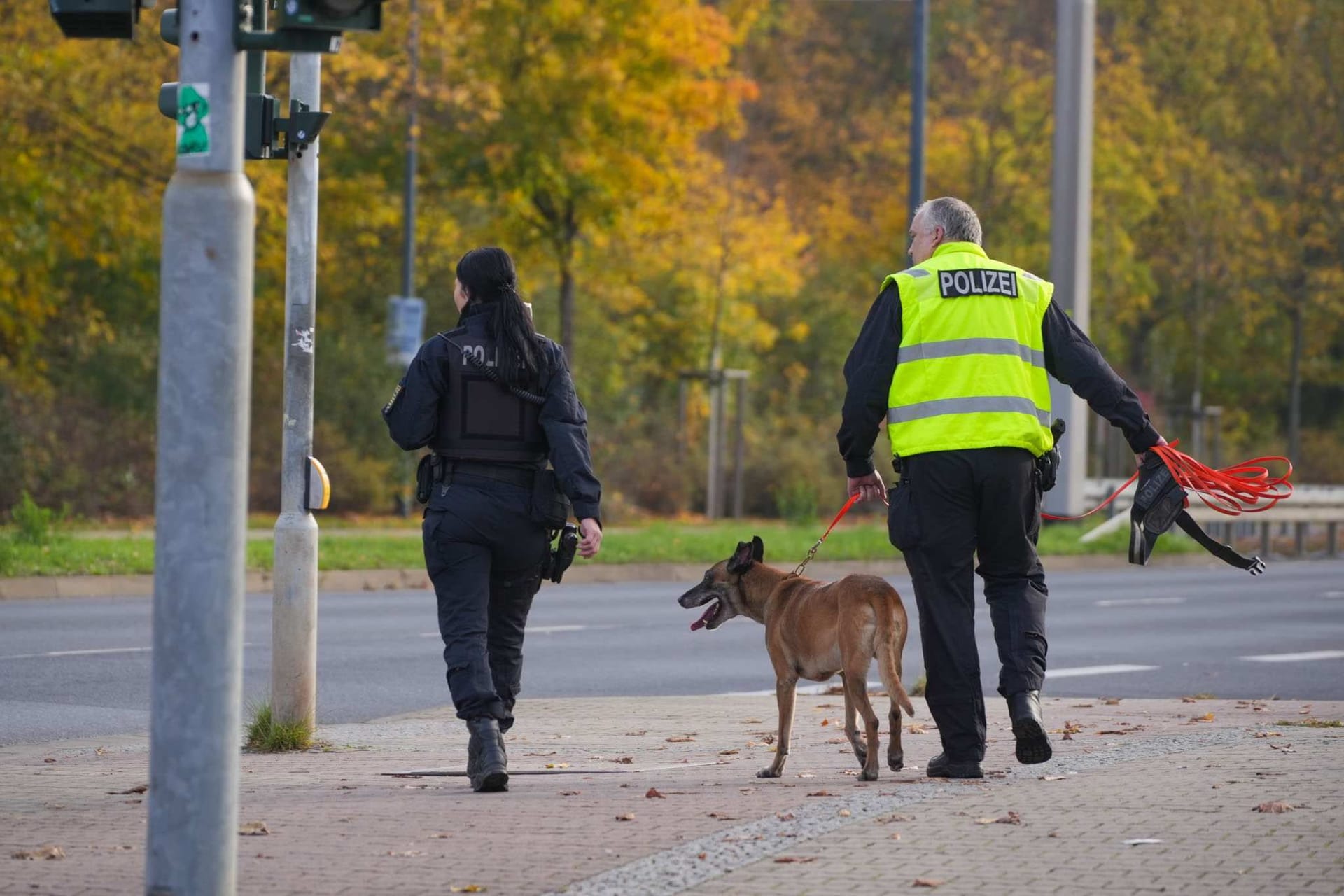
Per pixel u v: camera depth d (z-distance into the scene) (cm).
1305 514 5472
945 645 1307
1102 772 1314
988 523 1302
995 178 8181
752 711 2019
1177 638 2961
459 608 1354
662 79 5706
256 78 1689
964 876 952
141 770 1538
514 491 1360
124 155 5050
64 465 5359
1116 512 5847
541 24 5569
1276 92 10112
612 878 972
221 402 781
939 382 1294
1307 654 2733
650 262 7250
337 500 5816
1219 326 10250
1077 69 4862
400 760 1617
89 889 973
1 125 4738
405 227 5372
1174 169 9138
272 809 1242
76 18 904
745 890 931
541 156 5612
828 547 4662
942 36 9931
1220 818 1096
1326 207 9856
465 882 971
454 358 1353
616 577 4219
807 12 11044
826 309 9150
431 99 5662
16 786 1423
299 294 1725
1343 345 11075
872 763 1338
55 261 5088
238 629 789
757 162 10050
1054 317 1329
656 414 7838
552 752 1669
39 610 3138
